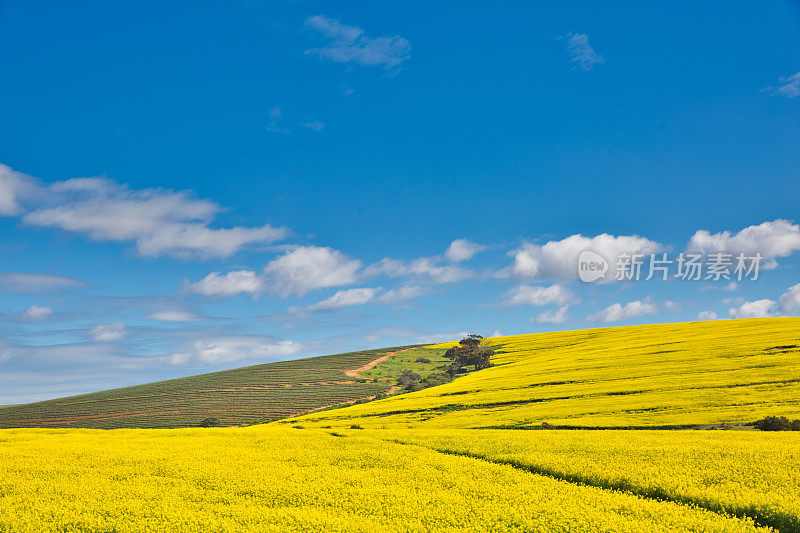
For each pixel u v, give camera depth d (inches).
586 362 3420.3
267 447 1440.7
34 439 1747.0
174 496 938.1
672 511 791.1
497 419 2106.3
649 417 1817.2
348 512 836.6
